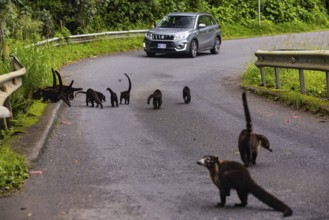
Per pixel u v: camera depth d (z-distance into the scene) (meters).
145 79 16.94
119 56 24.05
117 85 15.60
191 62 21.91
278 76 13.90
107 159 7.77
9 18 19.97
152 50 23.67
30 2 25.53
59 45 23.64
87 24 28.23
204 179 6.76
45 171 7.15
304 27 42.25
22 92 11.72
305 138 8.97
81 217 5.46
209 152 8.14
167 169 7.24
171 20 24.84
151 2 33.34
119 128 10.02
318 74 15.74
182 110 11.87
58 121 10.62
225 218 5.37
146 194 6.18
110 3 31.55
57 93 12.15
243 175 5.42
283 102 12.59
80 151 8.25
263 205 5.74
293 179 6.68
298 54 12.38
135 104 12.81
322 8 47.59
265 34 38.03
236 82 16.38
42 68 13.20
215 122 10.46
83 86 15.27
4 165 6.80
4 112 6.65
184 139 9.05
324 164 7.37
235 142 8.79
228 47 28.91
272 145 8.49
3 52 12.66
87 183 6.62
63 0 26.89
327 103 11.40
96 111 11.87
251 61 18.31
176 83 16.22
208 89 15.06
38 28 22.83
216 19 37.53
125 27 31.25
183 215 5.48
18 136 8.70
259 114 11.23
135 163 7.55
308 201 5.85
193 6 37.41
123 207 5.75
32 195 6.17
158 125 10.27
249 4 41.66
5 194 6.21
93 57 23.52
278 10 42.41
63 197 6.09
